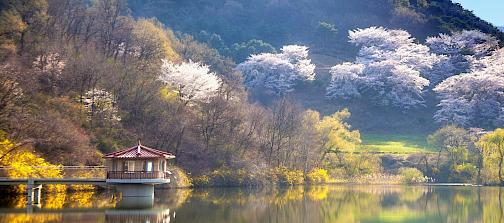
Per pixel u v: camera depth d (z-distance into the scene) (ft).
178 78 376.07
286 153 396.57
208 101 369.09
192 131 358.23
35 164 235.61
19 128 249.14
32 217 171.12
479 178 425.28
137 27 457.27
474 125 586.45
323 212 220.43
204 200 249.75
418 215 219.00
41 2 370.53
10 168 216.74
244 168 355.36
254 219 191.21
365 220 202.80
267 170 371.15
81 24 404.57
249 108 406.62
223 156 356.38
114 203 218.18
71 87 325.21
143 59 416.05
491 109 600.80
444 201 273.95
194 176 334.65
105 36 406.21
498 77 606.55
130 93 348.59
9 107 250.78
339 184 404.77
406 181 427.33
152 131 339.16
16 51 335.47
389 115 645.51
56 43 355.36
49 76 322.55
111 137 318.24
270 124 393.29
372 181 424.46
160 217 179.93
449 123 580.71
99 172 232.12
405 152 490.49
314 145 412.77
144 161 225.35
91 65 331.57
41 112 274.98
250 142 377.71
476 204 261.03
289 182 379.14
